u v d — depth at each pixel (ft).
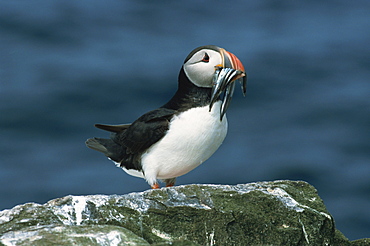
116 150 28.50
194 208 21.74
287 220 21.93
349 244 23.04
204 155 26.20
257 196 22.50
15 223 20.92
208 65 25.43
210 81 25.62
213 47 25.84
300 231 21.72
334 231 22.66
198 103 25.77
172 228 21.52
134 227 21.35
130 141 26.96
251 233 21.57
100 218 21.48
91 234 19.25
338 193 55.16
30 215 21.29
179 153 25.85
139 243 19.06
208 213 21.66
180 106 26.07
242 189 22.89
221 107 25.67
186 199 22.18
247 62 83.35
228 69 25.31
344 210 52.44
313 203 23.04
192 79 25.84
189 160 26.09
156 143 26.12
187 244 18.83
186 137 25.52
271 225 21.65
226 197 22.41
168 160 26.09
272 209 22.26
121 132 28.78
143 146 26.43
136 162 27.17
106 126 28.84
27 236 19.24
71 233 19.40
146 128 26.14
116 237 19.17
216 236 21.44
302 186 23.88
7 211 21.45
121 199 22.03
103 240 19.01
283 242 21.45
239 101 73.05
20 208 21.57
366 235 48.96
